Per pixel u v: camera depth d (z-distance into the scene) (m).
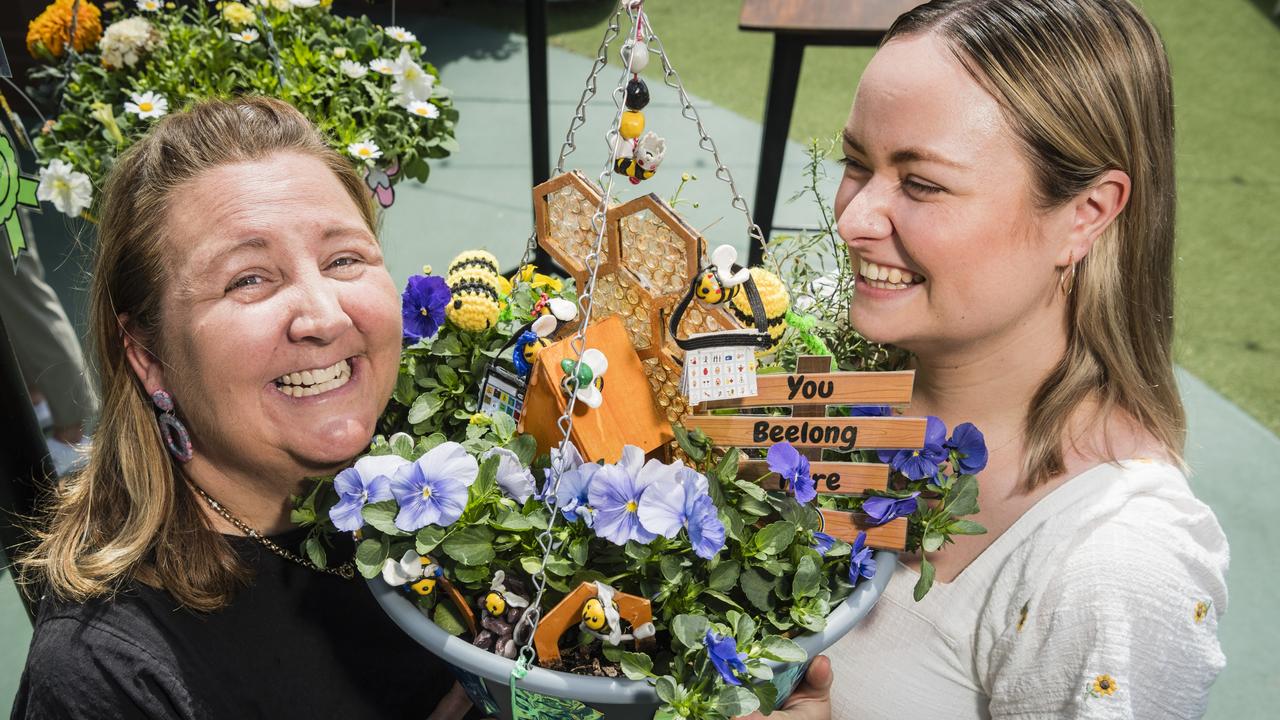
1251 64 7.66
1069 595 1.10
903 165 1.07
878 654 1.29
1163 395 1.25
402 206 5.21
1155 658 1.07
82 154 2.31
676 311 1.05
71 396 3.11
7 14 4.61
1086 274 1.18
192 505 1.22
